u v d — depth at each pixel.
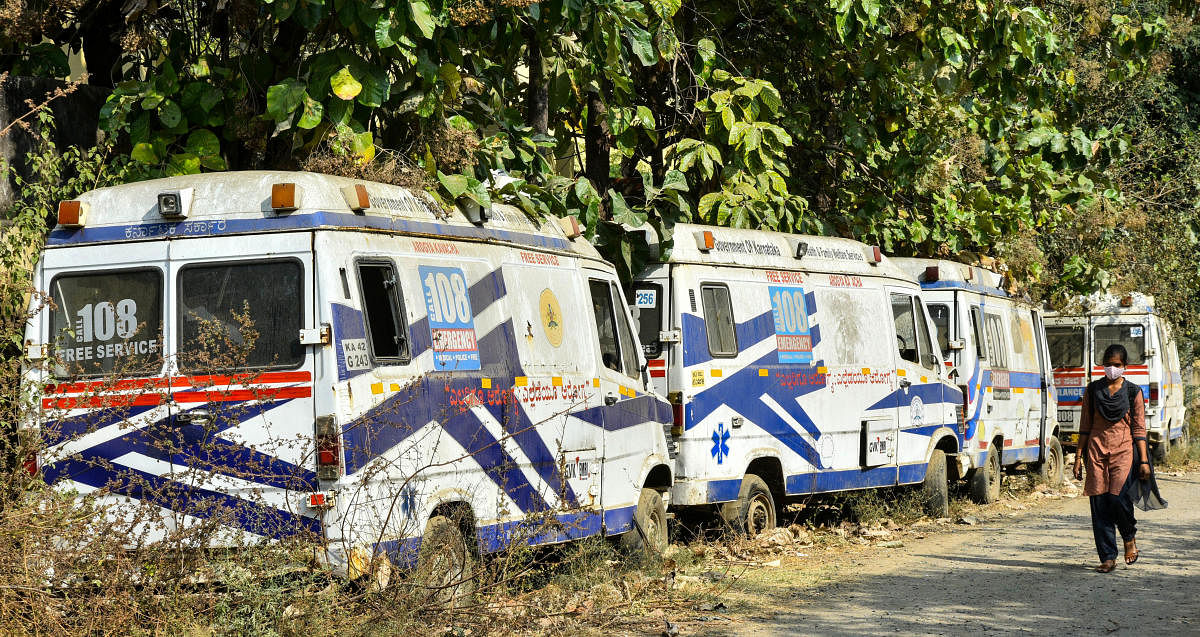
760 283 12.23
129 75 11.11
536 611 8.06
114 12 10.99
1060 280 20.98
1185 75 28.59
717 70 13.25
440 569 7.72
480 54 11.34
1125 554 11.05
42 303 7.50
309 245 7.27
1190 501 17.70
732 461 11.58
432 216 8.34
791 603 9.16
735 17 15.23
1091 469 10.92
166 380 7.33
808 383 12.66
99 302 7.58
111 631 6.70
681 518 12.23
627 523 10.20
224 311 7.34
